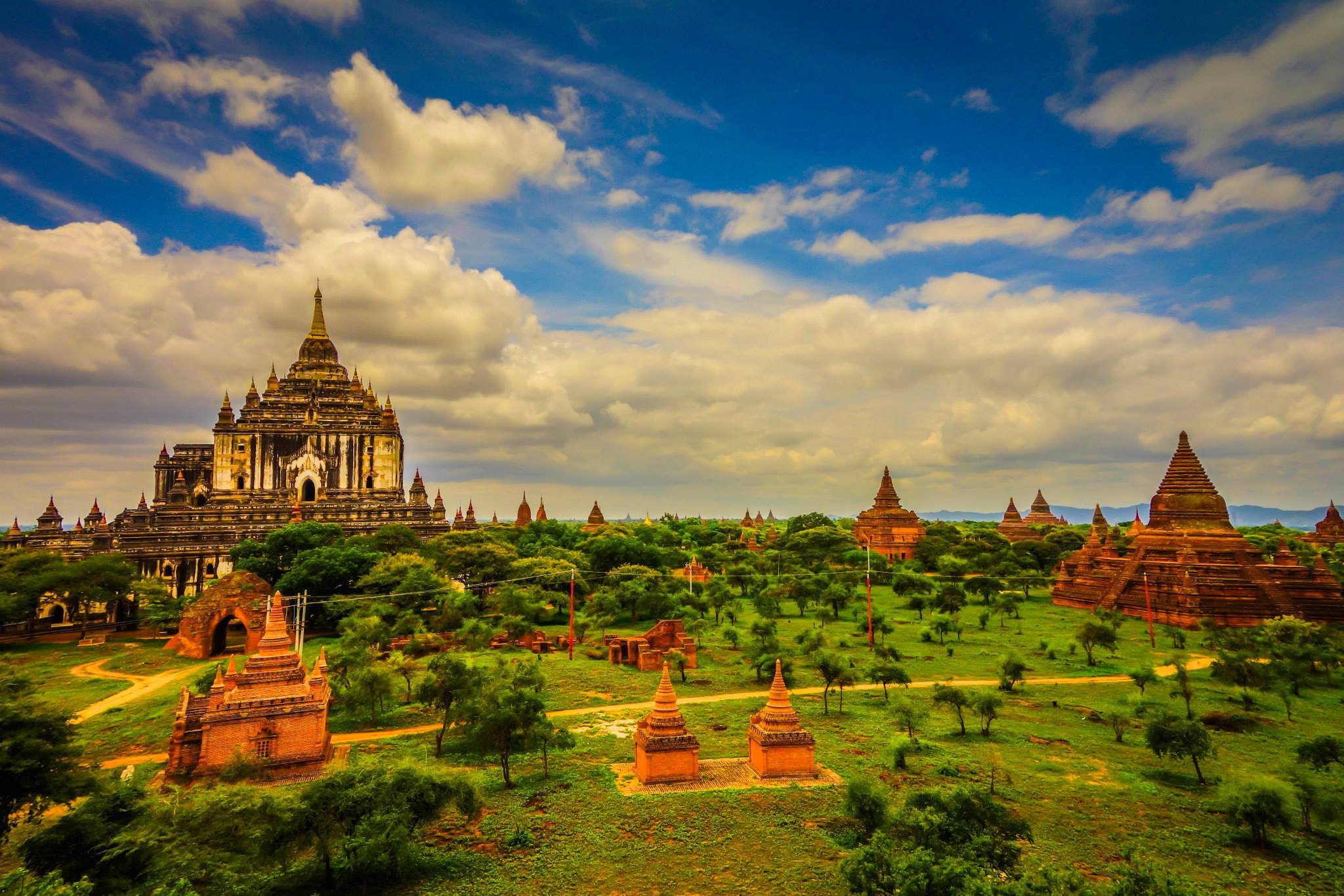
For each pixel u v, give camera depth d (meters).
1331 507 169.88
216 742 41.31
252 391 139.25
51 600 93.44
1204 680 67.81
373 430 139.62
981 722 54.38
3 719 31.20
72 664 73.38
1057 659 76.38
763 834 35.88
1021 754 47.31
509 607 86.81
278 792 31.89
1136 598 103.44
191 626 75.81
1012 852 30.02
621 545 119.06
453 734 50.25
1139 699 56.44
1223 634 83.56
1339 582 106.56
